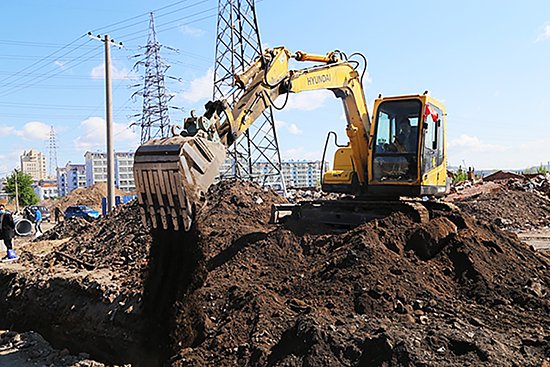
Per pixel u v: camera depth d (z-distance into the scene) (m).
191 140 5.15
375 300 5.40
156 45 43.97
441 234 6.77
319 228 8.47
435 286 5.86
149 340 5.88
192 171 5.09
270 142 21.94
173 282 5.83
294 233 8.18
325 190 9.71
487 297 5.45
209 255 8.46
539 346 4.27
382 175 8.48
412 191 8.12
